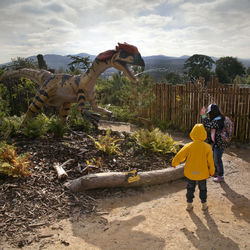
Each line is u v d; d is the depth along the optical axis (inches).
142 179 187.5
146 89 264.4
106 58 253.9
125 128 411.8
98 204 161.0
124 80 331.9
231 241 123.6
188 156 152.7
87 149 244.4
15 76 347.6
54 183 178.2
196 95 358.3
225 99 321.7
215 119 198.1
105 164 215.3
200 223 141.1
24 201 153.8
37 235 126.0
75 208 153.4
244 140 312.8
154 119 421.7
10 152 189.3
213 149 204.4
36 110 296.8
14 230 128.5
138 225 138.0
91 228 134.1
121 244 120.6
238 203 167.3
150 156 240.5
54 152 229.0
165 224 139.6
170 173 200.5
